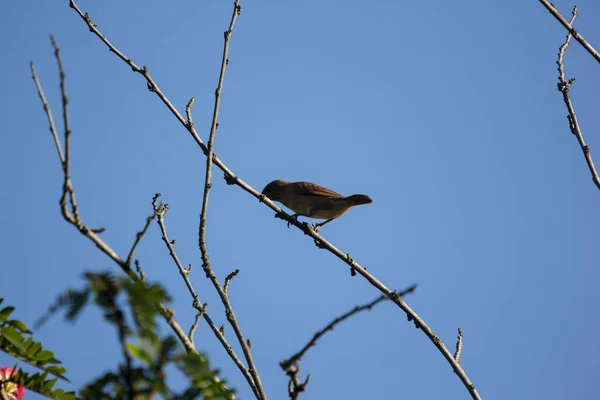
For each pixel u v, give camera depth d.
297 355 7.38
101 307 5.55
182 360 5.96
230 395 6.27
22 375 7.13
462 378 14.34
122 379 5.74
